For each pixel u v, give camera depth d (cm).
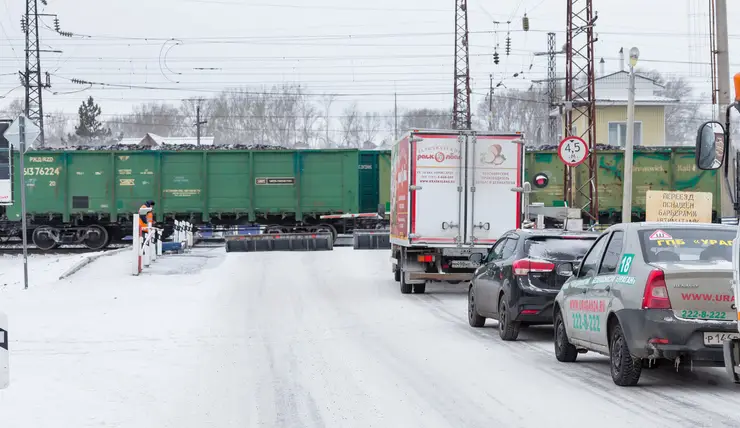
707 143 1131
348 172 4541
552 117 7744
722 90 2292
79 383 1305
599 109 7406
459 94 7750
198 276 2950
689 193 2445
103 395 1215
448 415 1059
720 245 1207
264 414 1091
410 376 1339
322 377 1340
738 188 1137
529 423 1005
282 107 14450
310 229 4622
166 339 1761
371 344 1697
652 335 1138
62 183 4588
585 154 2659
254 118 14638
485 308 1900
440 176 2514
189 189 4572
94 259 3388
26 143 2742
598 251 1370
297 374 1370
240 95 14725
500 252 1914
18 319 2028
